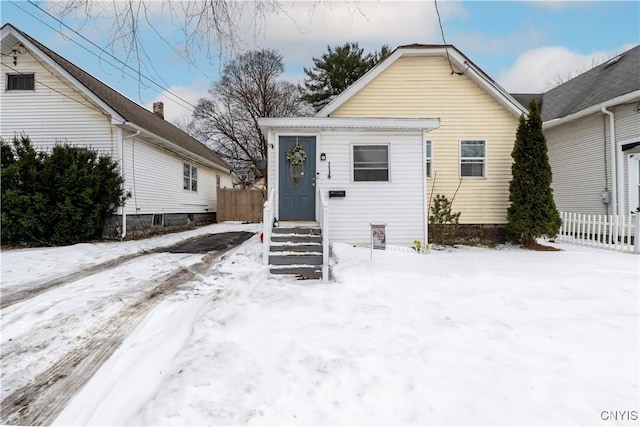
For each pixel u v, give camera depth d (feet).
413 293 14.71
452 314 12.48
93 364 10.22
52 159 29.53
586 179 36.29
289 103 93.30
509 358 9.27
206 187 63.93
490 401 7.52
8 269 21.13
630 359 9.18
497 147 33.50
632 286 15.51
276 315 12.51
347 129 27.73
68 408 8.26
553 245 30.68
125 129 35.70
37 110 34.53
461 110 33.71
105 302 15.30
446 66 33.88
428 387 8.07
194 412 7.39
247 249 28.71
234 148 96.63
